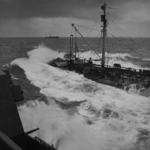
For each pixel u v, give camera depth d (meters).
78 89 25.88
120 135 13.92
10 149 1.61
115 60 59.72
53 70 37.91
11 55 73.06
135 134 14.01
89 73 33.38
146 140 13.16
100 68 33.66
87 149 12.33
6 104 6.83
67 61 42.97
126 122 16.12
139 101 21.66
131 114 17.95
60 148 12.57
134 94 24.39
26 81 30.91
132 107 19.73
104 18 32.28
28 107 19.16
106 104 20.09
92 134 14.02
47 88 26.48
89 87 26.58
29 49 100.00
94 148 12.37
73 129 14.69
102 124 15.63
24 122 15.69
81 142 13.10
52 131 14.50
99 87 26.33
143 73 29.34
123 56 72.06
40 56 59.81
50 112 17.88
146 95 24.72
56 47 123.81
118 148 12.28
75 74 34.62
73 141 13.25
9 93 6.99
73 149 12.45
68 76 33.16
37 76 33.88
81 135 13.91
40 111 18.09
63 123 15.63
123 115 17.56
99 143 12.89
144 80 27.64
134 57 71.31
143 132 14.34
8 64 48.91
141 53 86.94
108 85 27.27
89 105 19.70
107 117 17.03
